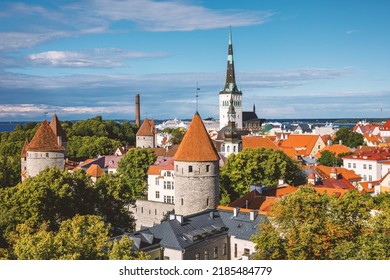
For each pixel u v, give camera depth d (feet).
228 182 318.86
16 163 465.06
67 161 472.03
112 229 255.09
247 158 321.73
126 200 294.87
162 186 362.12
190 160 256.73
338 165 497.46
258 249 170.19
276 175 327.67
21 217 218.18
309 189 179.63
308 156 563.48
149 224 334.85
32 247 138.31
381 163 451.53
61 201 241.14
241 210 232.53
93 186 270.26
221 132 536.42
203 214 231.09
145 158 375.86
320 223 159.94
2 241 201.57
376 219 155.94
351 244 149.48
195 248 205.16
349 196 180.55
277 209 168.86
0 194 223.92
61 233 173.47
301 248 154.10
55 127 463.42
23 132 629.92
